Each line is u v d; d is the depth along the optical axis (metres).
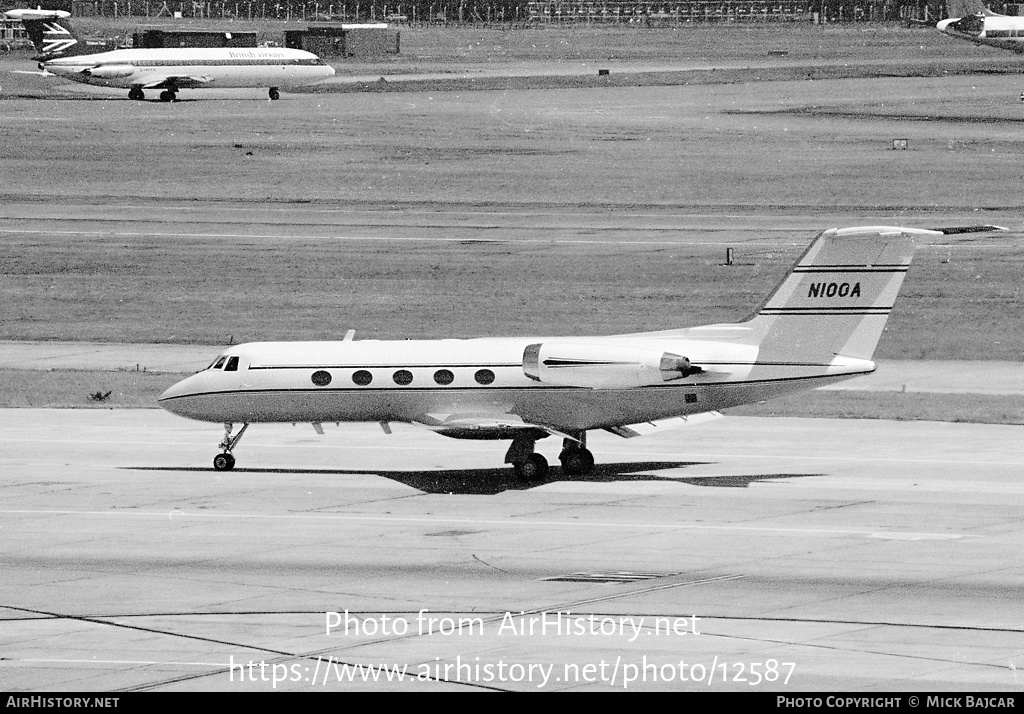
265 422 161.12
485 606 103.56
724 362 149.00
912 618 98.56
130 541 127.06
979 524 129.12
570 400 152.38
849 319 148.25
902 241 146.12
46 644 95.12
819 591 106.31
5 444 180.38
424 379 155.50
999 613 99.62
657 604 103.25
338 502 144.00
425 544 124.69
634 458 167.38
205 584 111.25
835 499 141.38
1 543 126.50
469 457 171.12
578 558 118.44
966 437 176.88
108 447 178.38
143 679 87.50
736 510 136.88
